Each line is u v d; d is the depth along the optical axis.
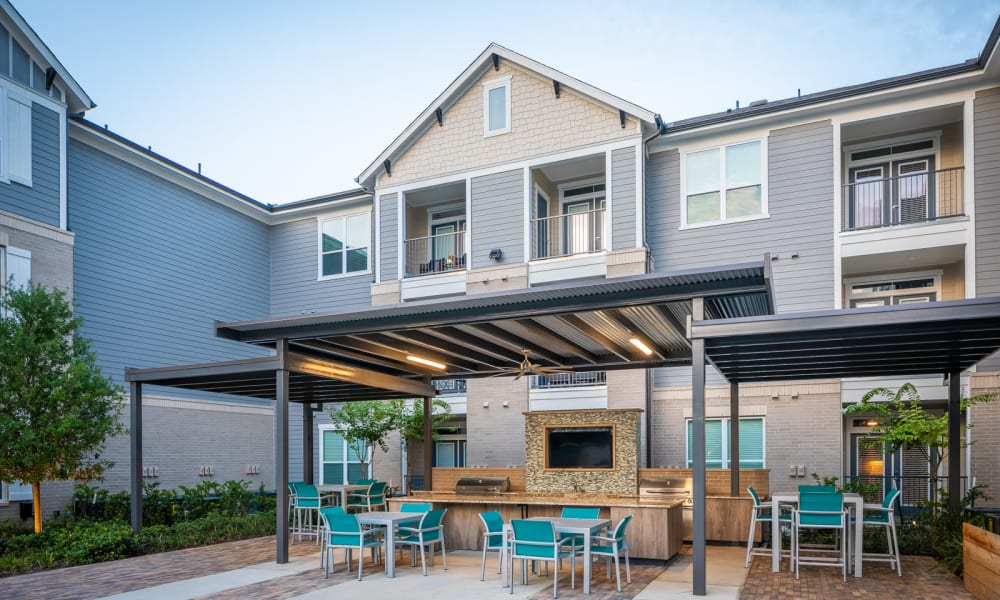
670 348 13.40
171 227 18.17
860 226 15.55
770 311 9.73
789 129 15.77
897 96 14.59
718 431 16.14
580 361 14.25
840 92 14.95
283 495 10.52
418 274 19.31
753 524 9.95
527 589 8.51
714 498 11.95
